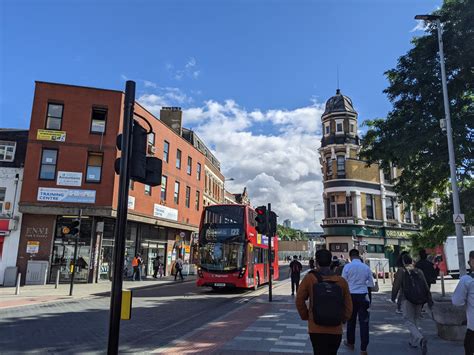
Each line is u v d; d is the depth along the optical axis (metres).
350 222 38.69
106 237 25.34
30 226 23.38
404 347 7.66
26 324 10.23
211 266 19.38
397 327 9.93
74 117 24.52
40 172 23.62
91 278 23.78
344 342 8.15
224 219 20.06
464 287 5.53
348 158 40.16
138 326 10.30
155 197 29.81
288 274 40.50
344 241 38.66
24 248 23.05
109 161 24.50
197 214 38.47
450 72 14.88
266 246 24.48
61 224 23.95
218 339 8.19
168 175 32.19
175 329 9.87
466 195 15.09
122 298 4.65
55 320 10.88
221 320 10.61
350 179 39.72
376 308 13.52
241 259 19.33
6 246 22.81
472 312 5.44
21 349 7.60
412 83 15.41
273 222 15.76
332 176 40.56
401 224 42.03
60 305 14.20
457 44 14.45
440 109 14.48
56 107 24.53
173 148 33.28
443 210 16.20
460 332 8.24
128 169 4.95
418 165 16.06
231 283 19.03
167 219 31.62
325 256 4.80
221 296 17.97
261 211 15.52
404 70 15.95
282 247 112.56
